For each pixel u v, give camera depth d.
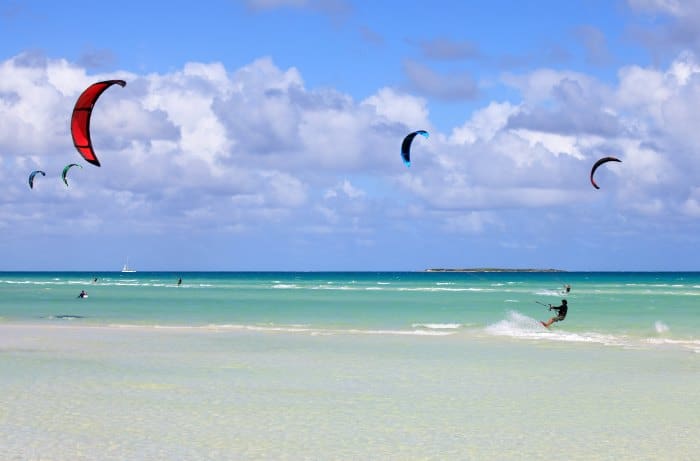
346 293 73.19
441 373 18.58
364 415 13.45
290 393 15.60
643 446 11.42
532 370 19.20
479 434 12.09
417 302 54.19
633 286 103.19
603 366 19.98
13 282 128.25
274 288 91.00
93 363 19.97
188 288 91.38
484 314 40.78
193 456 10.55
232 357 21.52
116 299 59.19
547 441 11.68
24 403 14.14
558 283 118.62
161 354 22.12
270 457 10.57
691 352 23.14
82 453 10.62
